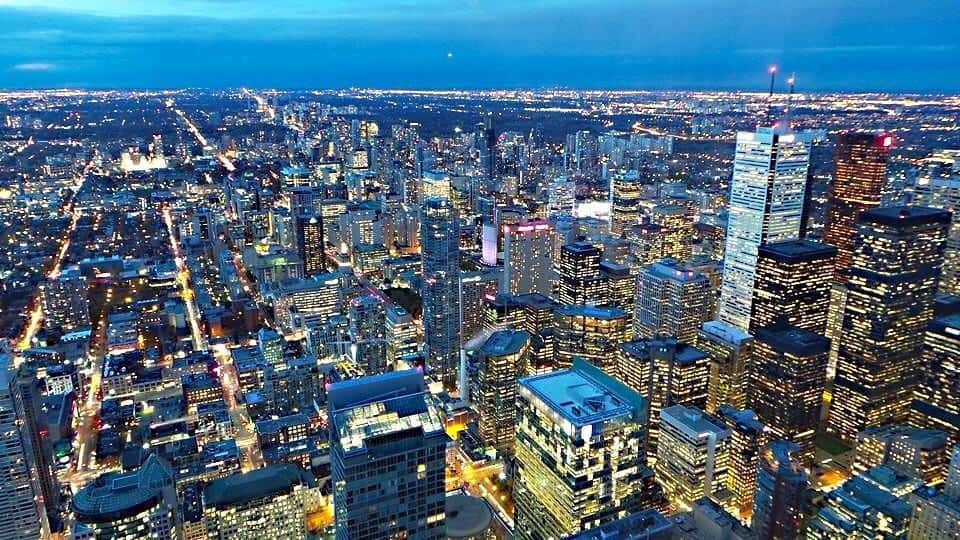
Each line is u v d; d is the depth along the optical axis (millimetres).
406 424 179000
